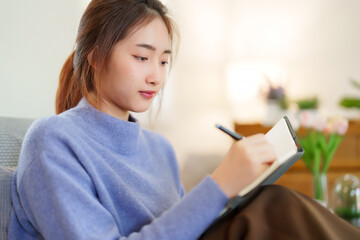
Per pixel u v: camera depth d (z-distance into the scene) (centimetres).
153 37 79
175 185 101
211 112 281
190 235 63
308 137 179
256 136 67
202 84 282
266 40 281
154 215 84
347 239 62
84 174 73
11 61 200
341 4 276
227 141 279
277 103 234
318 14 277
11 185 81
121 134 84
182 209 64
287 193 64
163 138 106
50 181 68
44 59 209
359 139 225
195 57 283
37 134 73
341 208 146
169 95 280
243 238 59
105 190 76
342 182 149
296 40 279
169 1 283
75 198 68
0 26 199
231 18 284
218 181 65
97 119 82
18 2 203
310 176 223
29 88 203
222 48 284
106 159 81
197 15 284
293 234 58
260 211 61
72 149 74
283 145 68
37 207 69
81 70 85
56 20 213
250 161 63
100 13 81
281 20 280
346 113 270
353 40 275
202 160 280
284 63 279
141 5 80
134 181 84
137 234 65
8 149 91
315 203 68
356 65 274
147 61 80
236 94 275
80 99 91
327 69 276
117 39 78
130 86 79
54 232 67
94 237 65
